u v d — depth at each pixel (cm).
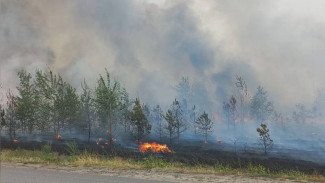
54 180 832
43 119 4575
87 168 1137
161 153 3725
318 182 950
